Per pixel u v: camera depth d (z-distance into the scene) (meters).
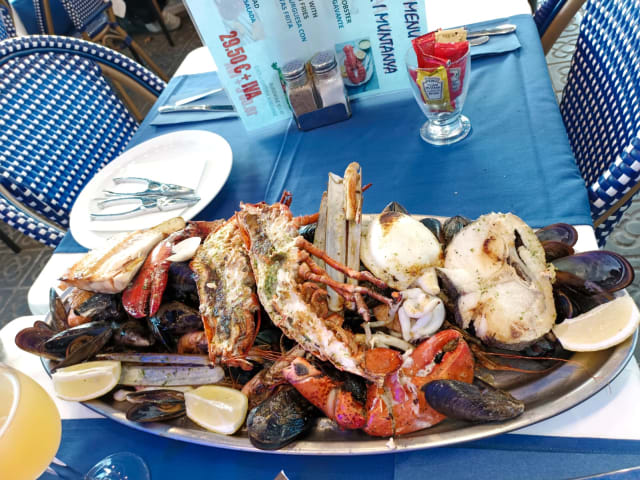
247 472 0.75
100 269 0.91
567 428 0.67
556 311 0.73
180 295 0.90
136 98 3.72
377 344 0.74
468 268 0.75
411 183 1.14
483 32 1.44
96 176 1.38
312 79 1.31
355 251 0.80
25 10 2.88
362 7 1.22
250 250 0.78
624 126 1.13
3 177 1.52
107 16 3.12
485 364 0.73
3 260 2.96
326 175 1.24
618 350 0.67
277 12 1.22
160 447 0.81
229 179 1.33
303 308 0.70
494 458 0.67
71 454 0.84
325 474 0.72
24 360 1.01
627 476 0.58
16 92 1.67
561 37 2.84
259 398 0.77
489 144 1.16
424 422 0.67
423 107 1.18
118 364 0.87
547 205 0.99
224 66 1.30
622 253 2.01
